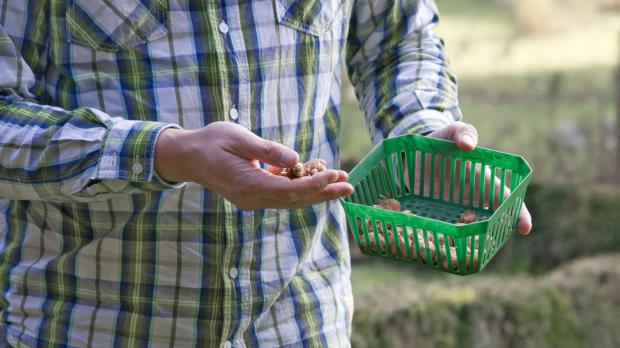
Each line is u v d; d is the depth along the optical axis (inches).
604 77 523.2
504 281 190.7
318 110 71.7
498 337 174.7
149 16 64.6
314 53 70.1
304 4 68.5
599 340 189.3
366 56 80.2
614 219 268.4
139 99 65.3
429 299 171.0
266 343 69.7
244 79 66.6
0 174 62.8
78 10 64.4
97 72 65.2
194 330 67.4
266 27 67.2
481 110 474.9
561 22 651.5
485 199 71.4
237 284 67.6
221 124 58.7
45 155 61.3
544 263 271.9
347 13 74.2
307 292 71.5
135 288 67.1
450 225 61.6
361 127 409.1
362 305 167.5
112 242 66.6
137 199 65.4
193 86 65.6
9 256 69.5
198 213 65.9
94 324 67.7
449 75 79.7
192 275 66.7
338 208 75.6
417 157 73.2
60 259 67.8
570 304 188.9
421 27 80.1
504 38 631.8
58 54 65.4
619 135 337.1
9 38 63.9
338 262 74.8
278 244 69.2
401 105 76.2
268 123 68.2
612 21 659.4
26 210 68.6
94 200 62.5
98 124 61.6
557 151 342.3
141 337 67.5
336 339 73.2
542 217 273.1
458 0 768.9
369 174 71.6
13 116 62.9
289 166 57.0
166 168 59.9
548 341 182.1
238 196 58.0
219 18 65.8
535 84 517.0
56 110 62.7
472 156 70.6
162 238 66.2
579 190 273.6
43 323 68.6
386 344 162.1
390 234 65.3
